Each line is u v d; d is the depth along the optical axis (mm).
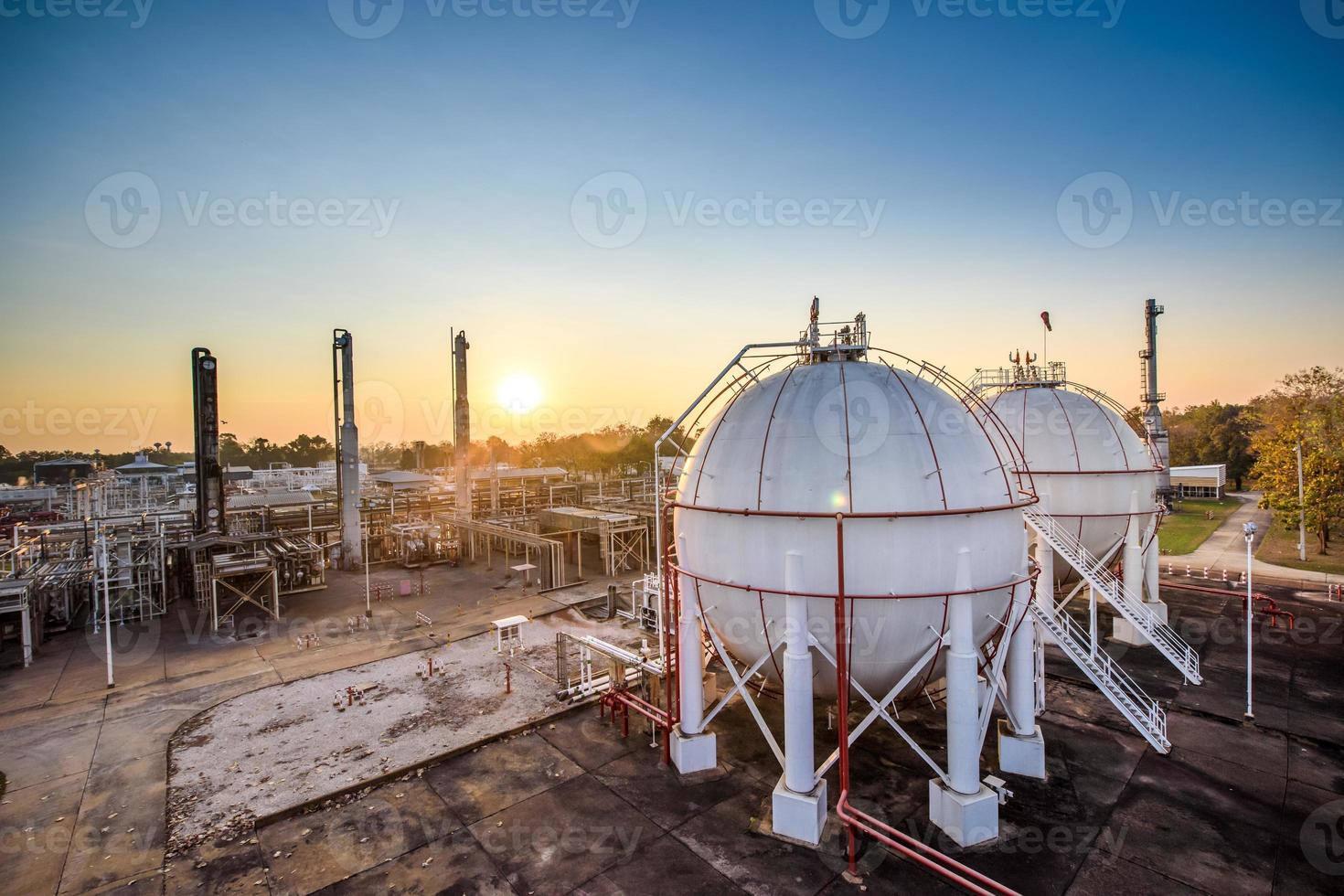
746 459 18547
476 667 30797
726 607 18578
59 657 33625
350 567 55594
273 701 27156
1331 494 50625
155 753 22672
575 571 52531
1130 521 31125
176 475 106688
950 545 16562
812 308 22281
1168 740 21859
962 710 16734
